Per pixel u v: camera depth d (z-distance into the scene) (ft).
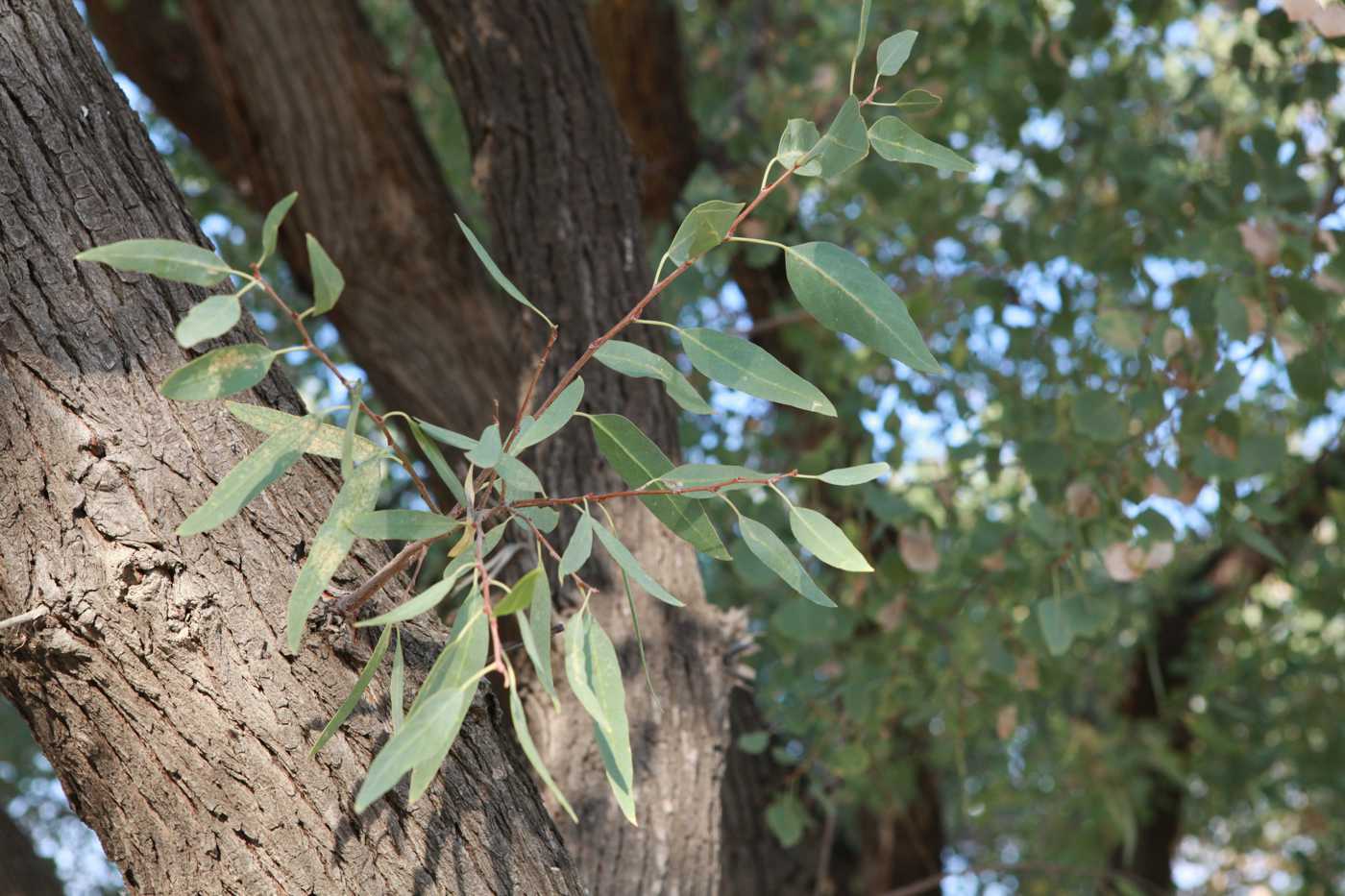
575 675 2.98
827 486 6.97
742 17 10.36
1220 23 8.70
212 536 3.27
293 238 6.70
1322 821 11.25
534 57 5.36
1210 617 10.49
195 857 3.20
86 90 3.48
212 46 6.74
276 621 3.27
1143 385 5.47
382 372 6.48
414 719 2.88
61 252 3.33
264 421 3.06
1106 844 10.06
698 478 3.18
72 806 3.33
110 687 3.22
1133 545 5.51
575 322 4.95
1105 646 9.75
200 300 3.44
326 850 3.21
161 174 3.54
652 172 8.04
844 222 8.27
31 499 3.24
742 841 7.05
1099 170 7.47
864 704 6.48
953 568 6.89
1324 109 5.82
